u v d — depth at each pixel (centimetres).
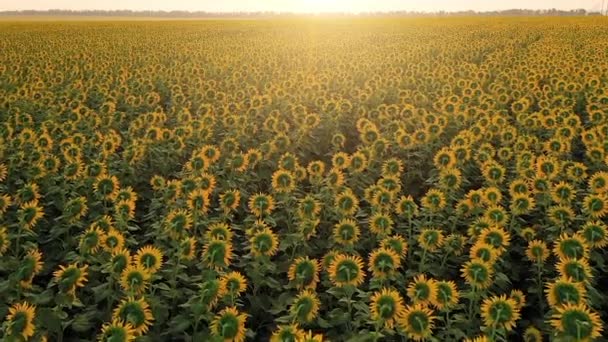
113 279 588
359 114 1423
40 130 1210
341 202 776
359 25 6750
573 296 479
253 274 634
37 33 5138
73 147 983
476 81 1875
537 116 1286
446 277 703
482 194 789
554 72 1914
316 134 1325
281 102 1525
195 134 1210
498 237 632
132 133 1251
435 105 1481
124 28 6031
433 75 1992
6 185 948
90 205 845
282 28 6309
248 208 917
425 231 667
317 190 913
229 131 1262
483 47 3130
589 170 1051
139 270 540
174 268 613
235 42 4138
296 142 1188
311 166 902
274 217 849
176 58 2891
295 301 503
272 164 1045
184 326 534
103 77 2078
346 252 699
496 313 483
